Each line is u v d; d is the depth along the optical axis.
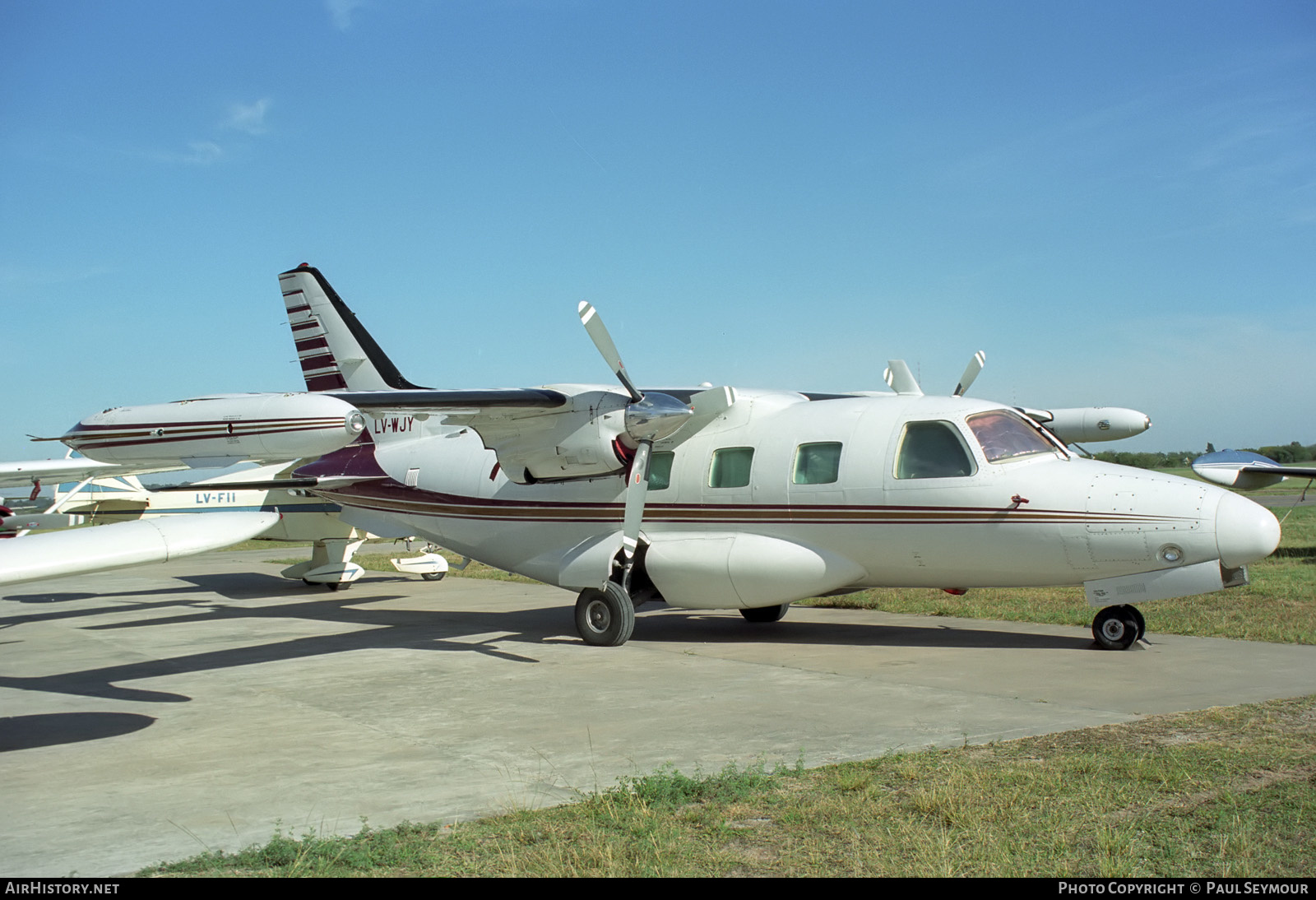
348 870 4.03
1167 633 9.99
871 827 4.46
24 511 20.61
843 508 9.67
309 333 15.20
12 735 6.64
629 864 4.07
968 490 9.12
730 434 10.59
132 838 4.47
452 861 4.13
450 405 9.43
